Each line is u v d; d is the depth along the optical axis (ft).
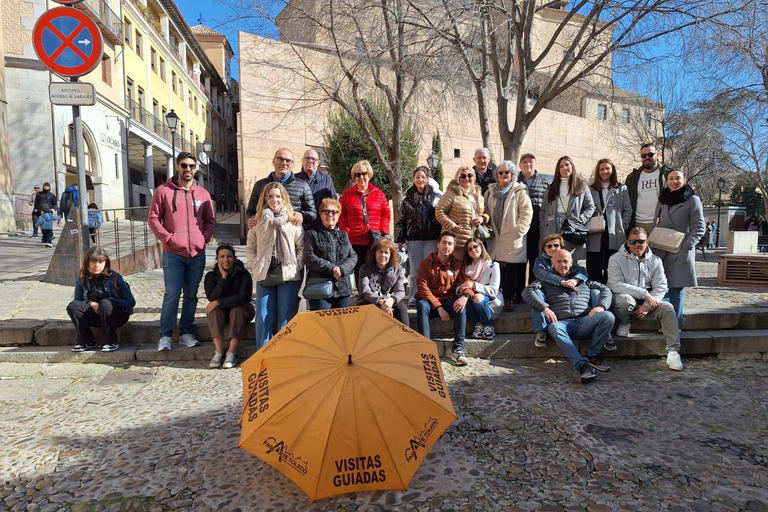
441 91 30.01
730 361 16.30
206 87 130.21
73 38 15.05
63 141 60.59
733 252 32.83
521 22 26.71
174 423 11.23
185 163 15.84
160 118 92.02
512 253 17.70
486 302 16.11
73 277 23.93
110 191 70.95
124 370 15.06
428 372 8.58
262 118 64.28
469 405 12.16
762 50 22.44
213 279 15.88
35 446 10.15
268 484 8.79
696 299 21.15
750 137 58.13
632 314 16.19
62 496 8.43
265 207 15.16
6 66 56.49
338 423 7.44
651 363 15.88
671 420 11.46
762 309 18.76
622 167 98.48
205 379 14.25
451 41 25.05
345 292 15.61
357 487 7.42
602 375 14.64
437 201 17.98
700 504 8.17
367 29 27.94
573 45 25.44
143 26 83.66
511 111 77.77
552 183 18.04
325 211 15.14
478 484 8.72
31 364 15.33
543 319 15.53
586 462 9.48
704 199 96.78
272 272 15.16
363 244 17.71
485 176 20.33
